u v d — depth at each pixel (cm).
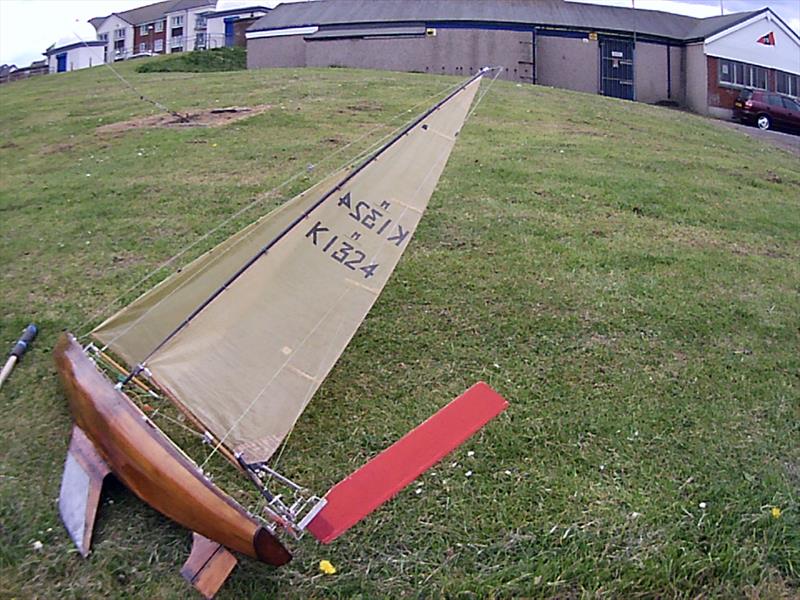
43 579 510
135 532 541
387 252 618
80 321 798
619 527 539
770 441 632
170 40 5444
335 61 2888
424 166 643
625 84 2919
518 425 645
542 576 500
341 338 588
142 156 1363
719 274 924
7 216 1101
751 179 1382
